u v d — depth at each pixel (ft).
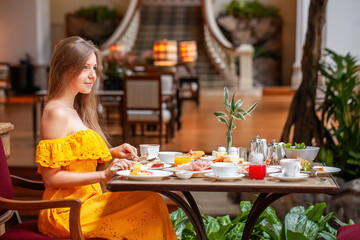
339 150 19.44
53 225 8.59
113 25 63.93
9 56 56.24
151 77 22.95
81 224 8.61
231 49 52.95
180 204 8.84
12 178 9.83
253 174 8.09
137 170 8.14
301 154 9.17
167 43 32.89
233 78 53.31
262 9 62.64
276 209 15.29
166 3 67.67
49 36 59.06
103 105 27.81
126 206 8.70
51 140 8.61
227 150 9.78
